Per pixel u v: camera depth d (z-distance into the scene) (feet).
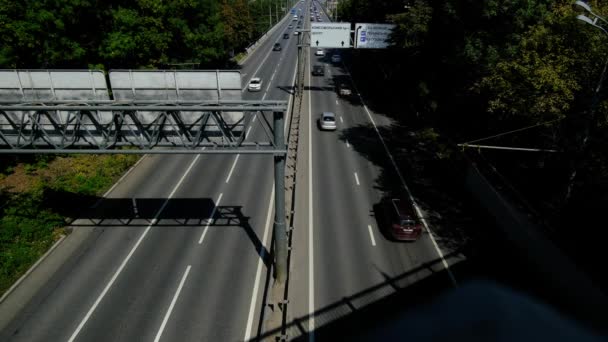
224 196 86.12
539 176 82.43
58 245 70.03
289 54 252.62
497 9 95.40
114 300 57.06
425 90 121.49
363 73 199.21
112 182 92.32
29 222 74.33
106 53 110.73
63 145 50.85
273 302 56.18
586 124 66.95
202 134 52.85
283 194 55.83
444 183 92.27
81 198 84.38
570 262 54.60
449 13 104.42
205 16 155.02
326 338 50.37
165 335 51.16
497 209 75.97
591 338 48.83
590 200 68.23
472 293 58.03
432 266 64.03
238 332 51.72
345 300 56.70
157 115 52.37
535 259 62.75
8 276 61.77
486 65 96.12
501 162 90.79
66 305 56.29
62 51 101.19
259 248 68.74
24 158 99.60
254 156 106.32
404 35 123.75
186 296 57.72
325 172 96.68
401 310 54.85
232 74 49.39
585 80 69.26
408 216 68.85
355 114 141.69
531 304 55.57
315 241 69.87
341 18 263.70
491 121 97.55
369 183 91.40
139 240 71.05
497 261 65.31
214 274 62.34
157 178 94.63
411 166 100.89
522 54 77.46
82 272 63.05
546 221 65.92
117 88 50.52
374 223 75.61
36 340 50.57
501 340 49.88
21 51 98.07
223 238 71.46
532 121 77.71
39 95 51.13
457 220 77.20
